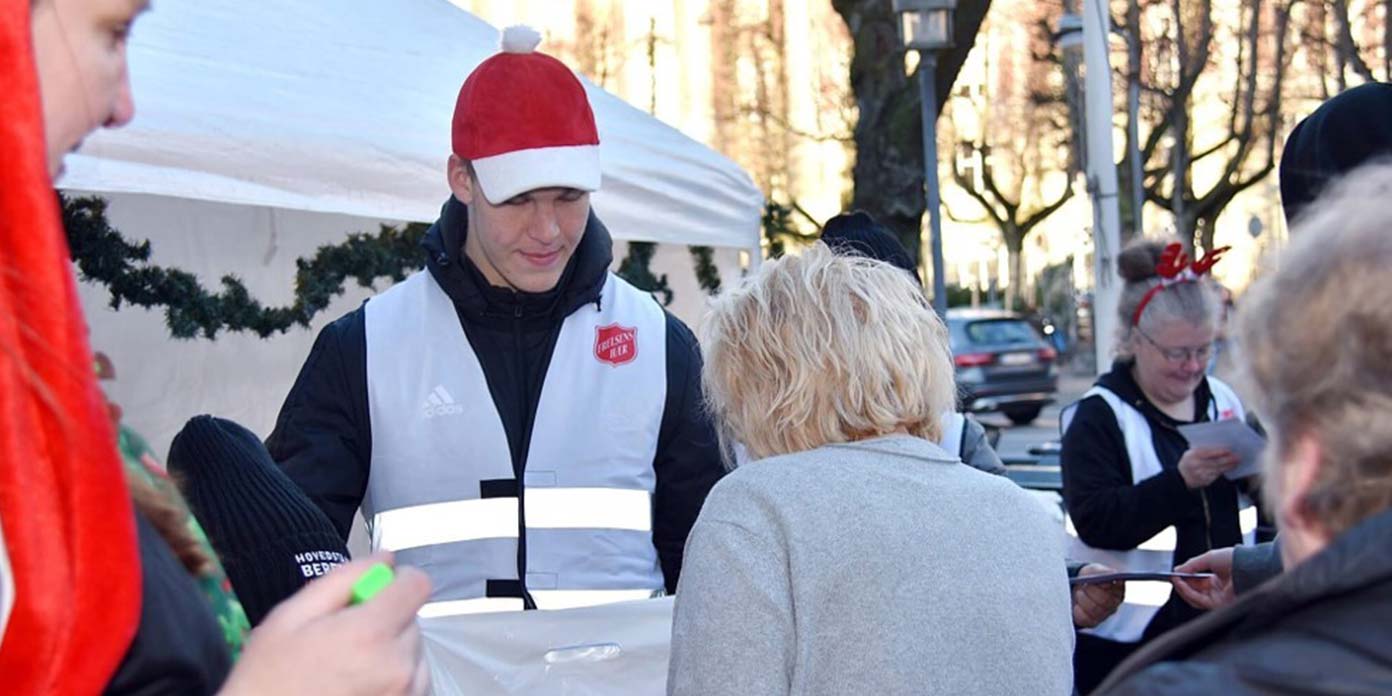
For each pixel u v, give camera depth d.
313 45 3.81
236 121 3.43
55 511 1.01
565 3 22.84
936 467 2.05
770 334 2.09
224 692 1.09
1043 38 28.19
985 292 46.50
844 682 1.87
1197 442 3.31
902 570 1.91
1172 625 3.37
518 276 2.85
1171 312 3.41
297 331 4.35
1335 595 1.00
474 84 2.86
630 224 4.66
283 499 2.16
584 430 2.89
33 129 1.01
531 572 2.84
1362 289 1.02
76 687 1.01
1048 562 2.04
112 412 1.29
